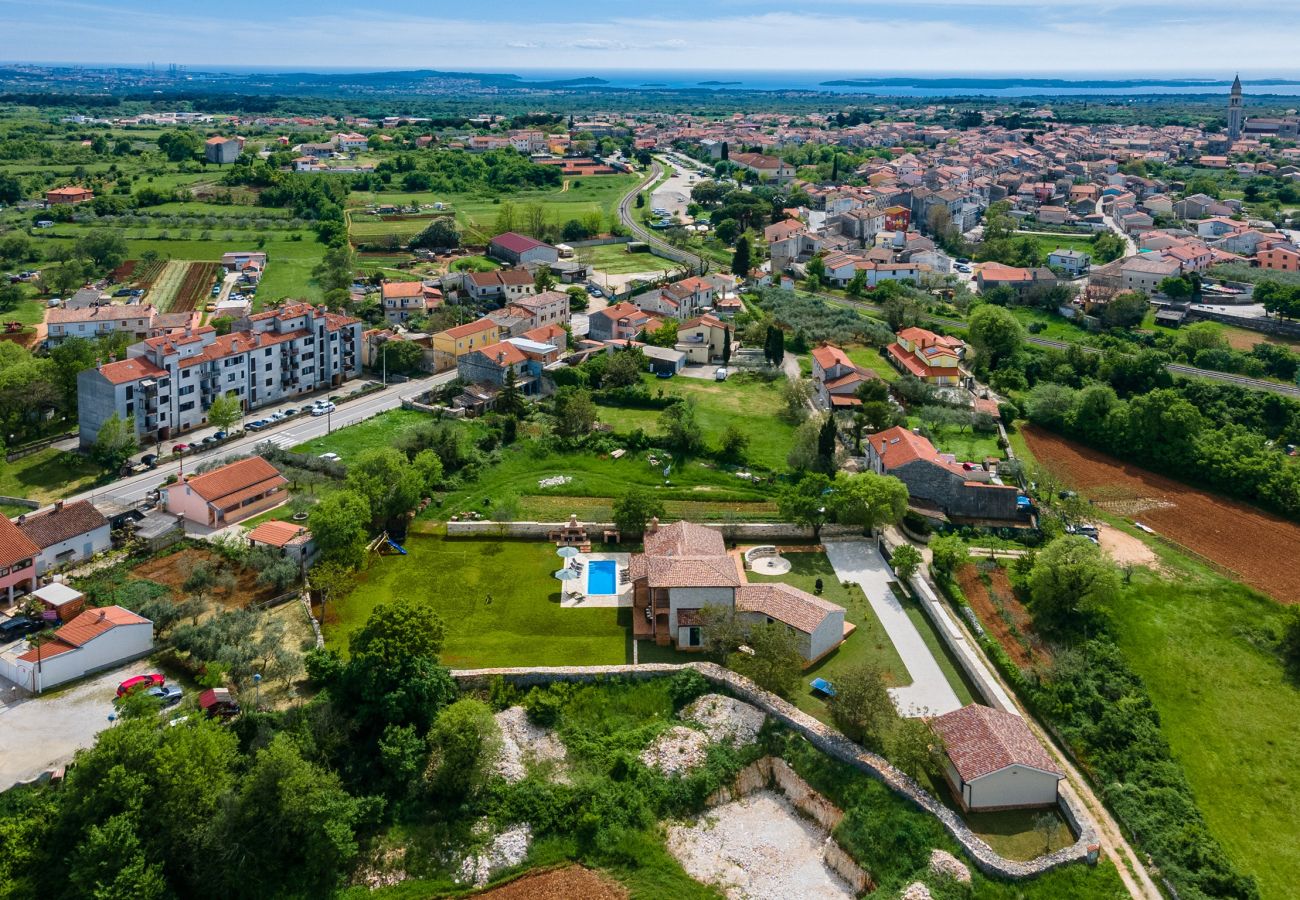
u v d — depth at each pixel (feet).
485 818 284.61
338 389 615.57
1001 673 336.90
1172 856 263.08
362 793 286.05
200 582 362.74
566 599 377.30
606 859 276.62
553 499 461.37
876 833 270.05
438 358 641.81
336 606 365.61
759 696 315.37
